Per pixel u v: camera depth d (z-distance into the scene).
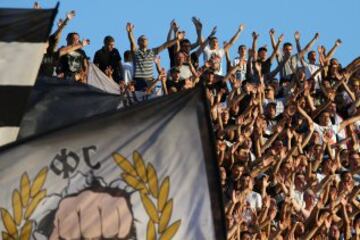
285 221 30.42
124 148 14.83
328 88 36.69
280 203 31.58
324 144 34.75
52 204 14.65
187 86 32.75
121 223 14.69
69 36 30.50
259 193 31.00
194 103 14.95
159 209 14.77
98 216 14.71
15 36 15.32
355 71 38.06
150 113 14.95
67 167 14.71
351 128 36.84
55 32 29.00
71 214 14.65
